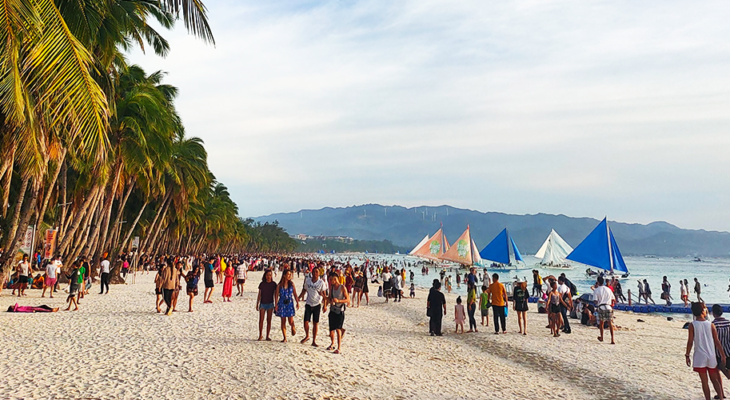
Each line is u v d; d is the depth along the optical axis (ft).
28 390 22.72
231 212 318.65
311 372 30.04
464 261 226.99
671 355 42.39
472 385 31.04
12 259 58.49
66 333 38.42
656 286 214.28
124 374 26.71
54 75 24.66
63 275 84.38
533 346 45.65
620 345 47.03
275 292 39.81
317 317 39.45
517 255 245.45
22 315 47.19
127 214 160.86
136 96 86.99
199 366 29.55
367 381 29.60
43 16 24.73
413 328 56.03
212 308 60.80
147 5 63.52
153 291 84.17
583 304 65.05
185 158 146.92
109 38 53.52
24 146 31.40
